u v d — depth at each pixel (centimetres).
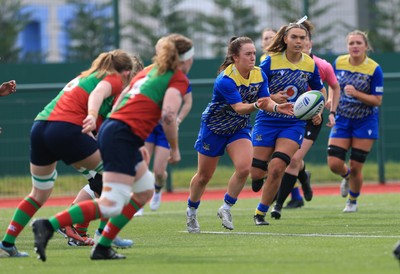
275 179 2739
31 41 7544
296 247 2095
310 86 2786
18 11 6694
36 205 2058
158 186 3481
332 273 1653
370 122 3247
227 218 2636
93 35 6481
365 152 3256
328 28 6412
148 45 6531
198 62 5291
